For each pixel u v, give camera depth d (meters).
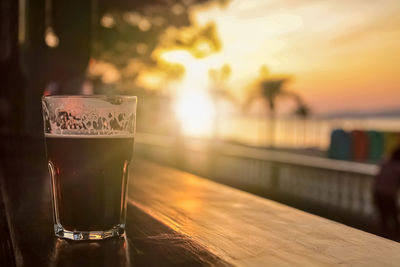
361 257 0.63
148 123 14.65
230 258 0.61
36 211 0.92
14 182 1.32
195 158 13.12
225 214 0.94
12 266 0.58
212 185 1.37
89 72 2.53
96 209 0.69
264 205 1.05
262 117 22.16
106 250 0.63
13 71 2.27
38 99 2.33
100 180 0.70
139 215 0.90
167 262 0.58
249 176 11.20
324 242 0.71
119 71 10.95
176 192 1.23
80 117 0.68
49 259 0.59
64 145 0.69
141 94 13.32
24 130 2.29
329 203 8.29
